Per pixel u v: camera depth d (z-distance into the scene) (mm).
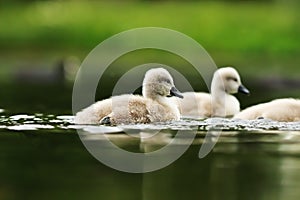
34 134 13742
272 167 11227
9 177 10586
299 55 37750
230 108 18953
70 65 33250
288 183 10328
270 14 43094
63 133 13820
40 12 44188
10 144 12836
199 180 10492
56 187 10070
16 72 32312
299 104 15922
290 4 45125
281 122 15477
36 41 40531
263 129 14578
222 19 41844
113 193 9805
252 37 39438
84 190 9930
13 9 44688
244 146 12859
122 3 46406
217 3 46312
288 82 27359
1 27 41938
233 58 36562
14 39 40625
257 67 32688
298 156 11992
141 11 43969
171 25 40969
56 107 18609
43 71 32375
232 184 10305
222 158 11883
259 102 21109
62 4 45531
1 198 9500
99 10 44156
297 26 40750
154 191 9922
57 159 11727
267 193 9773
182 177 10703
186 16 42594
